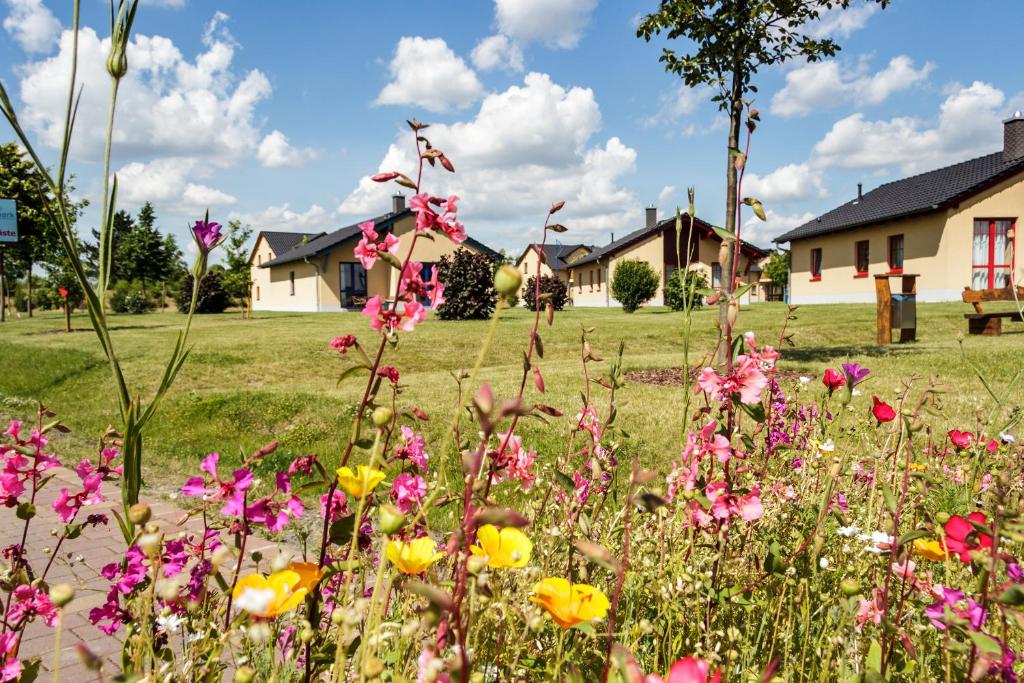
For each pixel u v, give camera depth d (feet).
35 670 4.46
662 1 27.58
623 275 96.07
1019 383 23.52
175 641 5.71
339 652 2.85
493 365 39.73
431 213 4.20
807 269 96.89
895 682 4.77
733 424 5.69
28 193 74.79
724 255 5.50
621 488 8.90
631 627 5.02
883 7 27.76
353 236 111.34
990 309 56.34
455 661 2.70
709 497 5.32
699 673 2.05
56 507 5.03
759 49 26.32
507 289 2.78
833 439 9.92
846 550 5.90
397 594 5.02
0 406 26.61
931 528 4.49
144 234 180.75
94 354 38.32
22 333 59.11
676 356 39.24
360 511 3.38
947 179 79.20
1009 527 3.61
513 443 5.83
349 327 59.41
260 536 10.63
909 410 5.42
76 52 4.35
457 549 2.82
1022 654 4.68
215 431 22.31
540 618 3.23
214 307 115.96
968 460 10.37
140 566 4.08
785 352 37.68
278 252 142.10
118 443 5.39
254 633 2.79
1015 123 71.82
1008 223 71.82
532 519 6.41
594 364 35.06
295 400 24.66
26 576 4.81
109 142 4.49
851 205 95.40
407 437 5.09
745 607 5.27
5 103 4.04
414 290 4.07
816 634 5.38
